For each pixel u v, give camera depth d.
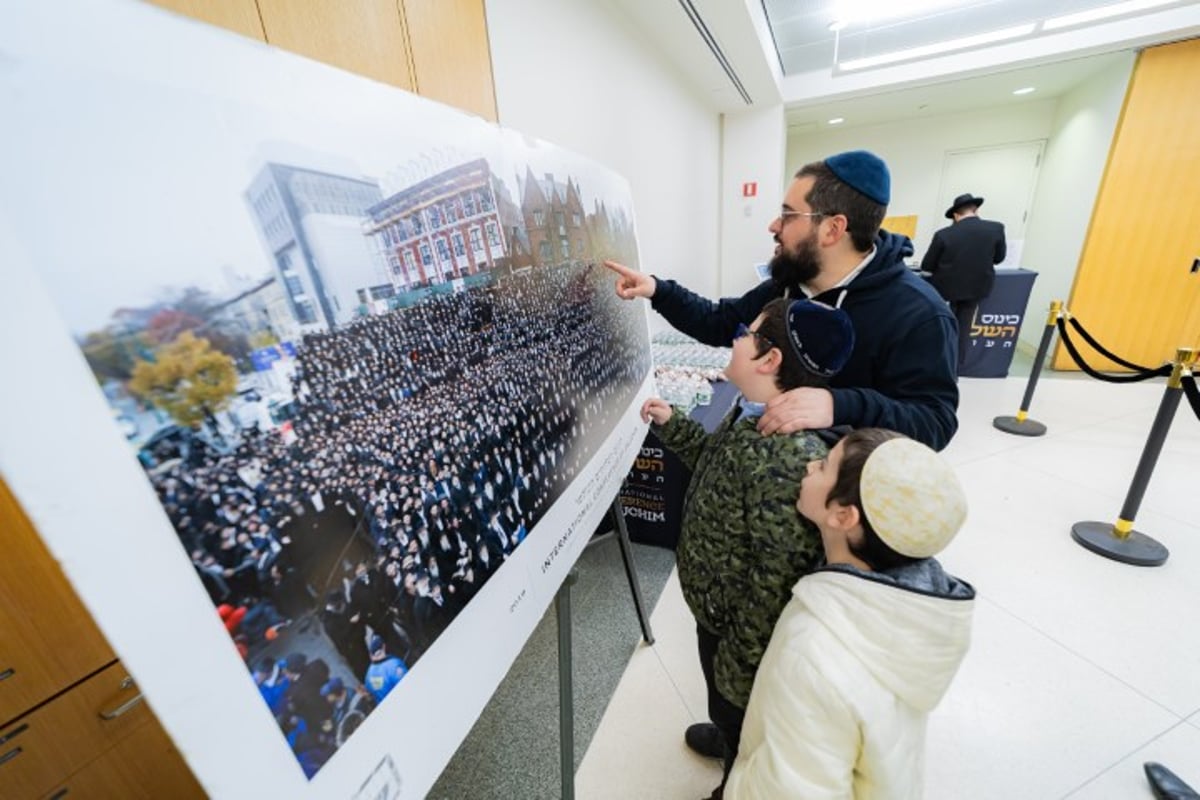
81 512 0.24
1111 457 2.67
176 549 0.28
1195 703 1.33
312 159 0.39
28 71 0.23
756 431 0.80
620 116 2.28
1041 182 5.26
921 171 5.94
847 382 1.07
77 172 0.24
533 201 0.83
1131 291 3.88
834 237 1.01
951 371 0.97
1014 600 1.72
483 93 1.25
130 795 0.95
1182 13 3.20
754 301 1.38
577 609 1.82
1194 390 1.73
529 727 1.38
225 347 0.32
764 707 0.61
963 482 2.51
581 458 0.95
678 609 1.80
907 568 0.59
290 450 0.36
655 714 1.40
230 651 0.31
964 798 1.14
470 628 0.56
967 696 1.38
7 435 0.22
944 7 3.07
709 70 3.25
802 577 0.66
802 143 6.43
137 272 0.27
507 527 0.66
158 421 0.28
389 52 0.96
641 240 2.62
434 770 0.49
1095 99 4.09
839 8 3.00
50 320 0.23
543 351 0.82
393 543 0.46
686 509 0.95
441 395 0.55
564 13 1.75
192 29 0.31
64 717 0.85
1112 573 1.83
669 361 2.70
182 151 0.29
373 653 0.42
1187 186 3.56
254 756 0.32
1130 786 1.14
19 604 0.79
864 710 0.54
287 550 0.35
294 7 0.77
